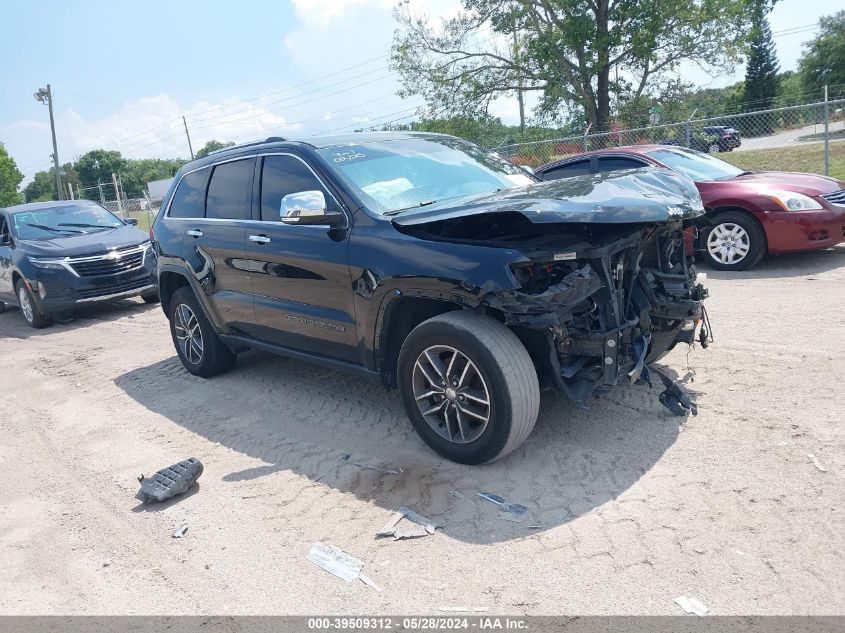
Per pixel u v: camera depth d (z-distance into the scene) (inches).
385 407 192.4
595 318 143.9
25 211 426.0
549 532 122.9
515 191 158.7
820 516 118.5
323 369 233.9
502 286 131.2
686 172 329.1
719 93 979.9
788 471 133.6
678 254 173.3
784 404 162.7
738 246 313.1
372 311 158.2
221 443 180.4
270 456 168.6
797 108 500.7
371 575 116.6
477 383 146.6
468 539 123.6
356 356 171.2
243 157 204.4
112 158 4382.4
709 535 116.7
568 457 149.0
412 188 174.6
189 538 134.7
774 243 304.3
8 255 399.9
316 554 124.4
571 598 105.2
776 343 205.8
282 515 139.5
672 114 965.8
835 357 188.5
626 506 128.0
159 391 231.9
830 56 2166.6
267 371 238.2
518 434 140.1
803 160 673.6
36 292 378.6
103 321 388.8
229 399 213.9
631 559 112.8
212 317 220.5
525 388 137.1
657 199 143.3
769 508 122.4
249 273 196.1
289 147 187.9
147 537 136.9
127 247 399.2
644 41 895.7
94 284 380.5
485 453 143.6
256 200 196.5
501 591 108.7
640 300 154.3
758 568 107.3
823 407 158.9
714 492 129.3
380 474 152.0
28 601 120.0
